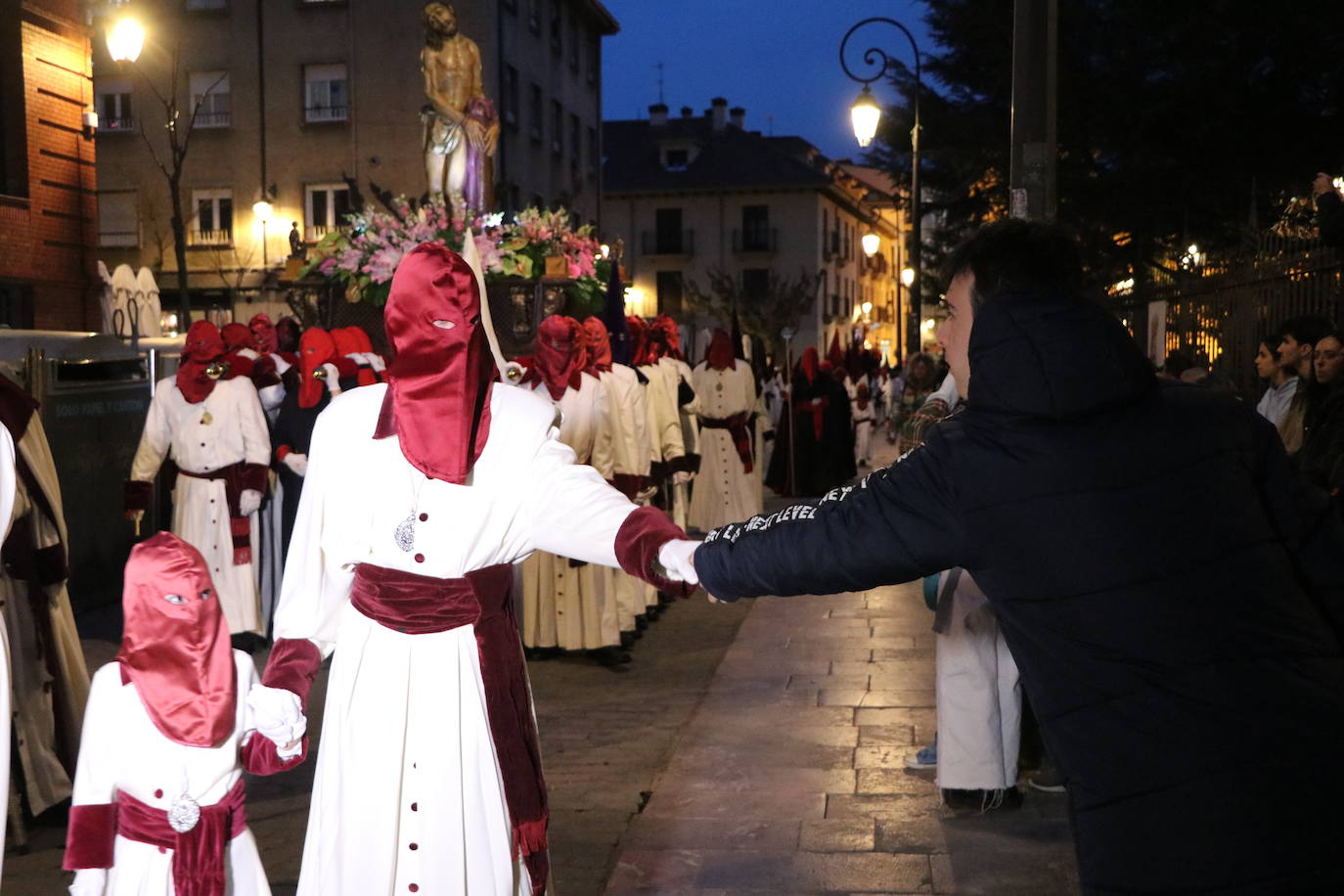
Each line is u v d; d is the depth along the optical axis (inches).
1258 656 81.8
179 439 324.5
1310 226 347.9
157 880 133.0
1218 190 853.2
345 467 118.0
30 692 203.6
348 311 394.9
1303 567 89.5
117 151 1355.8
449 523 115.6
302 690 121.5
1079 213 886.4
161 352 434.3
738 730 253.6
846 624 362.9
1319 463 193.0
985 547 86.4
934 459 89.2
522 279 373.4
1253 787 79.5
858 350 896.9
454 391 114.7
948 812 205.3
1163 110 847.7
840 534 90.5
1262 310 365.1
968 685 201.5
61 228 762.8
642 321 403.5
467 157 442.6
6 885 186.2
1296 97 833.5
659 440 381.7
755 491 537.6
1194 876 79.9
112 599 394.3
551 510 116.2
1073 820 85.8
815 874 179.6
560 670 319.0
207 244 1347.2
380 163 1320.1
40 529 204.5
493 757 115.9
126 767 132.6
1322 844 79.0
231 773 135.1
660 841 192.7
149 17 1347.2
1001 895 172.2
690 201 2313.0
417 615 115.6
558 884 178.5
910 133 1048.8
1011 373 86.1
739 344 542.0
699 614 393.4
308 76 1333.7
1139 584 82.6
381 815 113.2
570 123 1600.6
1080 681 83.7
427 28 440.5
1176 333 457.7
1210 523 83.6
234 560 324.8
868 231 2903.5
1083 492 83.9
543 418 120.1
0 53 712.4
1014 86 313.9
